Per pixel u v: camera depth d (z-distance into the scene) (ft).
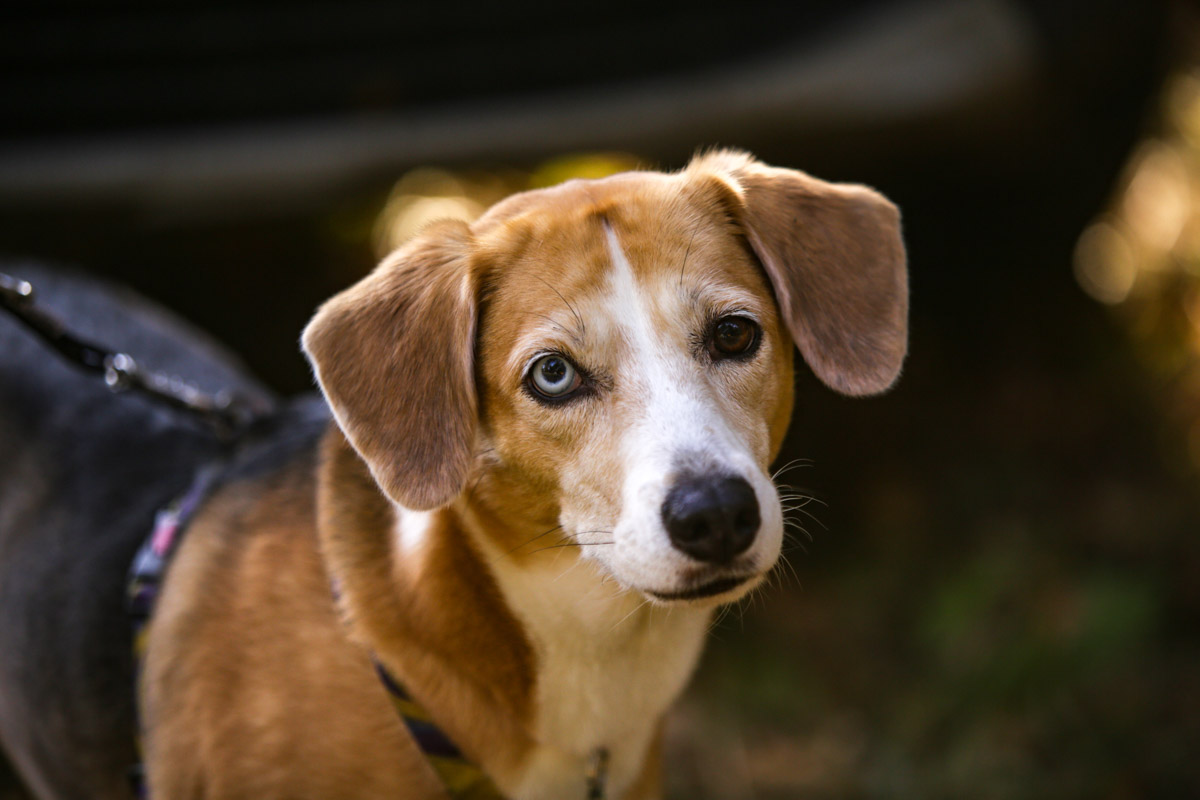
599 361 6.49
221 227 15.89
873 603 14.37
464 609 6.77
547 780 7.13
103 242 15.85
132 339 9.82
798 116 14.33
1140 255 20.01
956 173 15.75
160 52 14.78
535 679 6.93
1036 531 14.96
